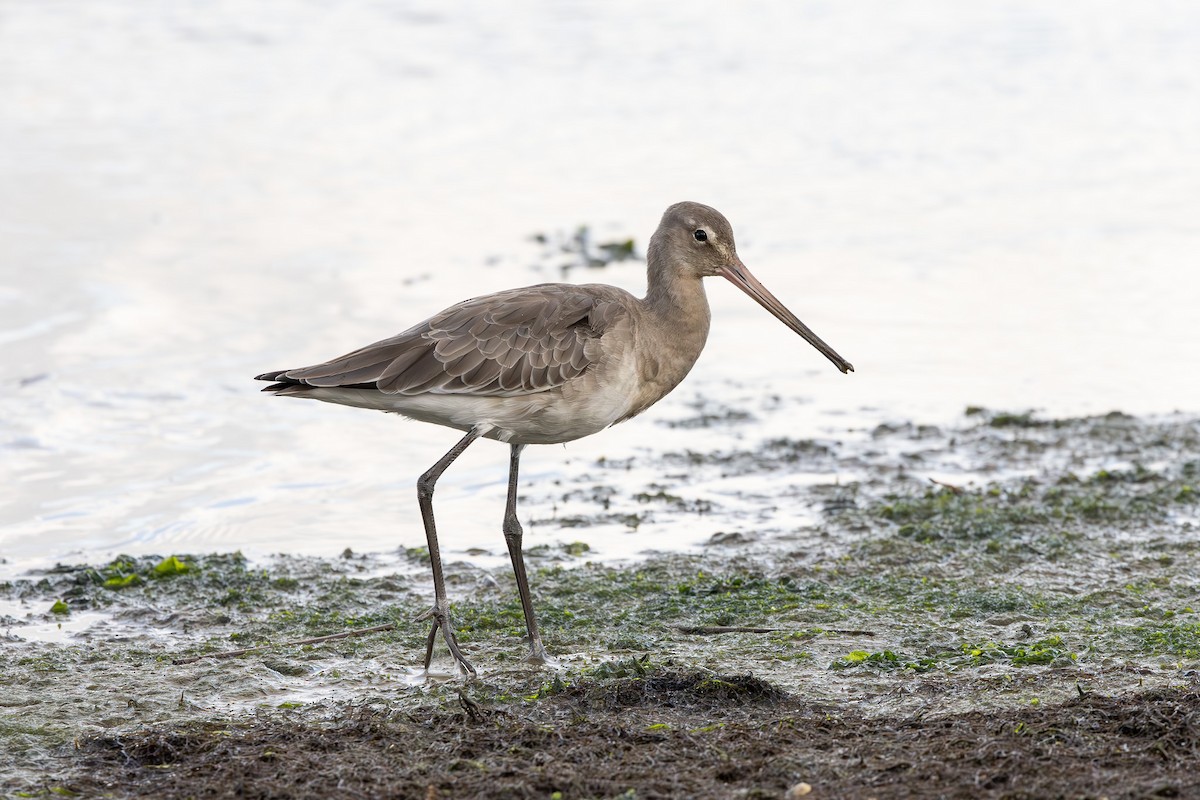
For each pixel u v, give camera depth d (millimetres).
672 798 8266
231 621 12094
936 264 22734
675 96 31516
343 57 33719
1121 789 8008
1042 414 17438
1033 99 31516
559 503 15055
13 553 13641
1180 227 24234
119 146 27453
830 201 25594
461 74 32750
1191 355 19141
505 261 22531
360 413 17438
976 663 10695
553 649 11367
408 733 9375
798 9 38500
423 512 11039
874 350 19547
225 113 29719
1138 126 29828
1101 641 11062
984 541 13664
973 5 39094
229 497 15031
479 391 10992
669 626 11805
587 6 38250
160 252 22281
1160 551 13336
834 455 16297
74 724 9898
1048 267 22531
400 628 11891
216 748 9203
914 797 8109
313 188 25781
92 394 17375
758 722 9477
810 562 13289
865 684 10352
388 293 20969
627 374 11484
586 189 26031
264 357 18578
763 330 20500
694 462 16188
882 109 30781
